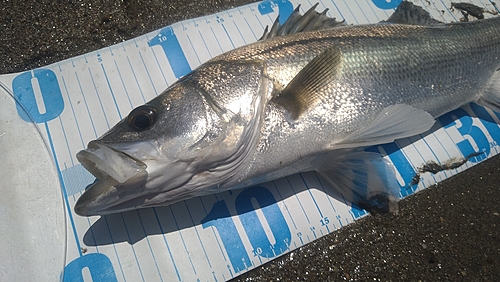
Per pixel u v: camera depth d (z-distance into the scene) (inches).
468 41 9.9
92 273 8.7
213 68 8.2
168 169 7.3
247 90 8.0
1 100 10.2
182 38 11.2
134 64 10.8
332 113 8.5
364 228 9.5
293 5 12.0
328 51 8.4
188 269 8.8
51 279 8.7
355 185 9.6
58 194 9.3
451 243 9.5
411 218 9.7
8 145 9.8
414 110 9.0
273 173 8.7
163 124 7.5
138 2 11.8
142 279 8.7
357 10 12.1
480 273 9.3
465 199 10.0
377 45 9.1
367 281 9.2
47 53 11.2
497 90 10.4
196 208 9.3
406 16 10.7
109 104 10.3
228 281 8.9
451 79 9.7
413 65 9.2
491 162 10.4
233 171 8.1
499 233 9.7
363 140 8.7
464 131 10.5
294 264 9.2
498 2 12.2
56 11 11.5
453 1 12.2
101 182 7.4
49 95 10.3
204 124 7.6
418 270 9.3
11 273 8.7
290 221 9.4
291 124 8.3
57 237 9.0
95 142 7.1
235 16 11.7
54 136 9.9
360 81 8.7
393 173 9.6
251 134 8.0
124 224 9.1
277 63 8.6
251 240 9.2
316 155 8.8
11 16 11.4
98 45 11.4
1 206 9.2
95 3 11.7
